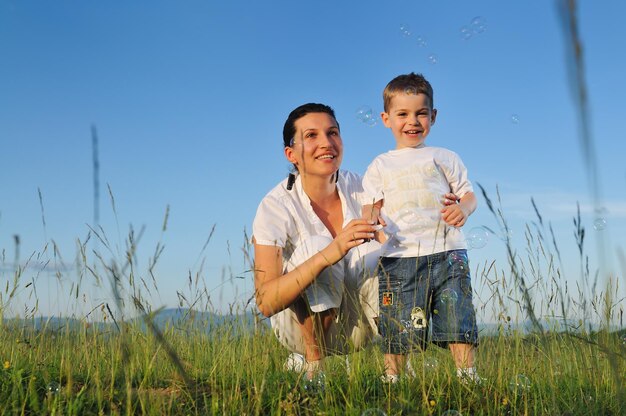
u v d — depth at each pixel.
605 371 2.59
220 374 2.61
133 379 2.54
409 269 3.10
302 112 3.14
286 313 2.91
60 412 2.11
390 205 3.33
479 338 2.89
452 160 3.42
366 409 2.23
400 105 3.49
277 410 2.21
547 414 2.34
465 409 2.37
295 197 3.20
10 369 2.55
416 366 2.73
